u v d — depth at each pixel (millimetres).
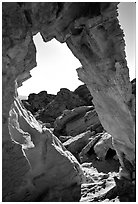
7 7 8633
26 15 9391
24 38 9031
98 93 13336
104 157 24859
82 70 13484
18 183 10047
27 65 10961
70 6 10125
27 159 10438
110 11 10680
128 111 11500
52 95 50688
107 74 11961
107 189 12680
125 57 11375
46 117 40906
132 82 12211
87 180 16203
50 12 9547
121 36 11234
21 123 12906
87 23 10922
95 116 32219
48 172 11992
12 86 9289
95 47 11672
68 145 28391
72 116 34500
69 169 12656
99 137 27406
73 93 45031
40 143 12422
